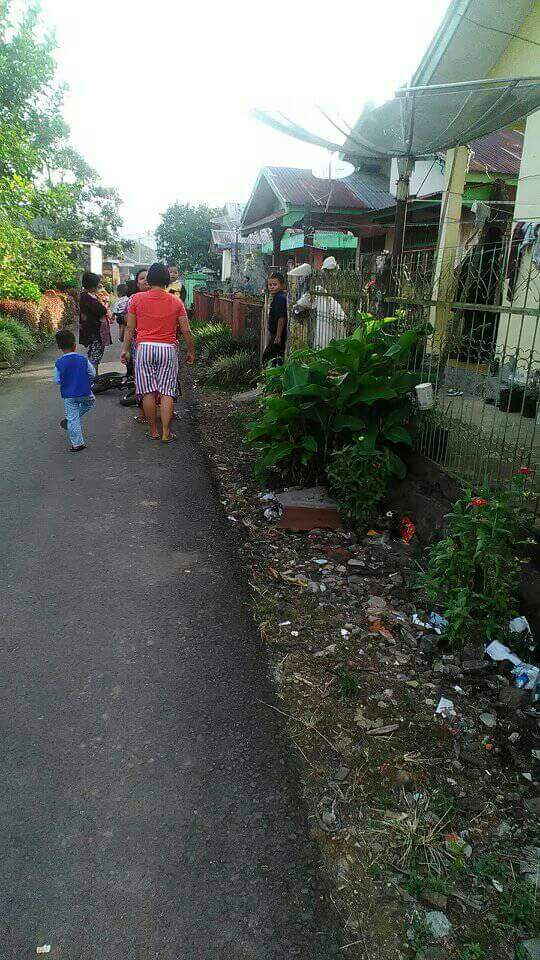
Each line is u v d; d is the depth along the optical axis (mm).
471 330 4531
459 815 2535
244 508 5734
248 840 2391
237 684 3266
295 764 2764
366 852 2359
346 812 2529
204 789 2611
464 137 6941
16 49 20094
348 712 3096
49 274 19984
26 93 20938
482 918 2127
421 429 5285
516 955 2014
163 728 2934
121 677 3275
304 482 5930
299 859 2320
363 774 2721
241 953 1994
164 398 7746
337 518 5227
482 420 4340
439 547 3764
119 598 4055
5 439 7688
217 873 2254
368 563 4637
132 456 7191
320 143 7305
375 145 7062
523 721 3043
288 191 16094
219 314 17750
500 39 7031
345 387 5426
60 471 6547
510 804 2590
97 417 8984
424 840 2404
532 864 2320
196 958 1970
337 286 7523
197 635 3682
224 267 34094
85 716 2984
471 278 4590
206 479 6504
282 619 3887
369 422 5414
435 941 2045
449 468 4734
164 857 2305
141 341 7586
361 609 4023
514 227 5906
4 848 2309
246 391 11344
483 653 3469
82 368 7043
